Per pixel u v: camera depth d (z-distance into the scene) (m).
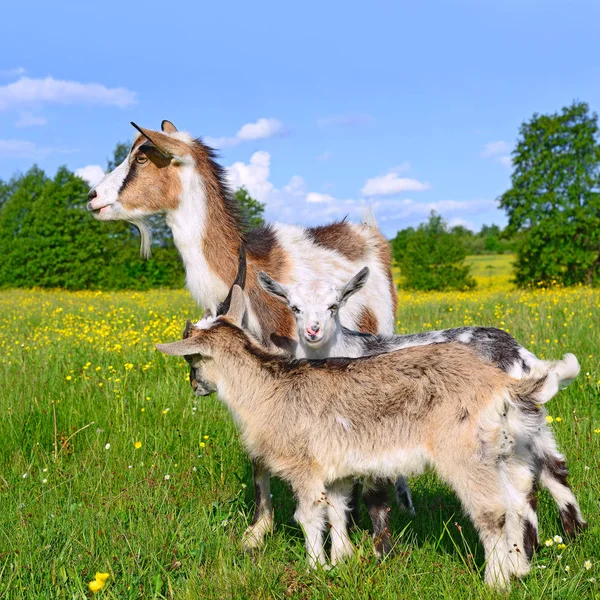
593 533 4.45
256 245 5.71
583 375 7.68
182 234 5.49
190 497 5.41
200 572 4.16
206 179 5.49
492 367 4.06
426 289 42.91
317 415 4.36
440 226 44.06
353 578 4.00
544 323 10.93
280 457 4.46
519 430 4.04
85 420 6.93
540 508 5.02
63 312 16.86
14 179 87.88
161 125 6.01
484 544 3.94
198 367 4.79
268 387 4.54
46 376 8.26
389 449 4.18
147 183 5.41
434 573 4.12
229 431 6.70
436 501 5.40
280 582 4.09
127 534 4.57
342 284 5.81
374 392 4.22
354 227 6.55
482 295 20.81
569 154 44.41
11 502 5.25
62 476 5.68
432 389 4.05
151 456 6.25
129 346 10.01
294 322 5.50
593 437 6.00
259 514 4.96
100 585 3.39
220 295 5.49
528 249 44.25
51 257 45.22
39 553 4.21
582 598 3.75
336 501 4.55
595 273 43.25
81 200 47.53
